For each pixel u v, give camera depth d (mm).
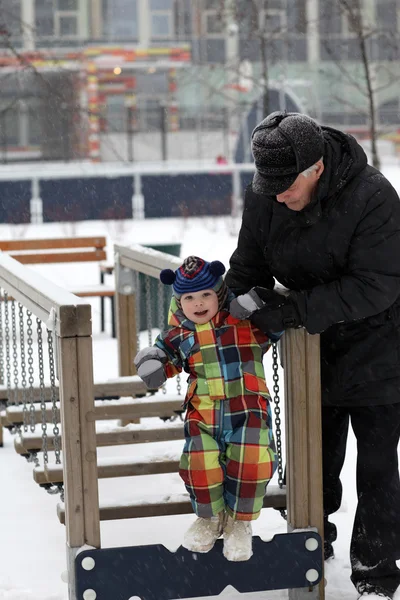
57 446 6059
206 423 4895
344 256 5047
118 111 51156
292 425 5270
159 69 50688
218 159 43094
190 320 5012
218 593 5090
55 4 46125
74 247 15883
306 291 4953
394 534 5406
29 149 46094
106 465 6145
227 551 4812
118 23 49406
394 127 50094
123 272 9281
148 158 50469
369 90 26391
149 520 7066
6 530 6996
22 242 15734
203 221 30750
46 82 21000
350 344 5258
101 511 5355
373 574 5422
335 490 5902
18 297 7004
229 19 38281
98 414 7379
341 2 25719
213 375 4902
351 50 38031
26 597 5719
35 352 13031
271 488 5602
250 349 4984
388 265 4918
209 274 4934
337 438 5773
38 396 8367
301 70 44594
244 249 5512
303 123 4816
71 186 33906
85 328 4961
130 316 9352
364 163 5027
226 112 40969
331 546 6043
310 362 5234
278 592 5742
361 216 4945
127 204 34312
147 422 9352
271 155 4777
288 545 5172
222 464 4949
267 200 5254
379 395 5258
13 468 8570
